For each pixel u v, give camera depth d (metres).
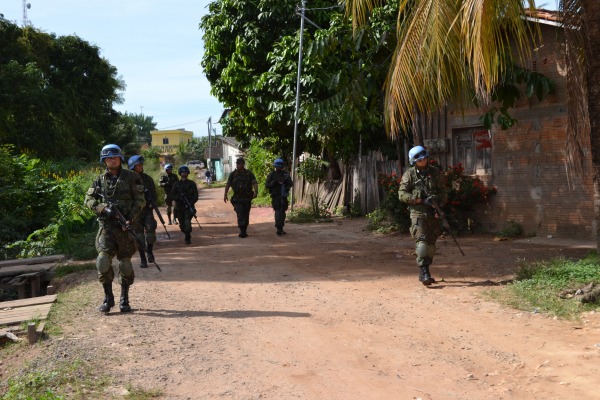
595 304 6.66
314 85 17.52
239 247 12.81
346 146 18.42
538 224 11.94
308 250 12.03
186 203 13.70
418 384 4.80
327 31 17.36
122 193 7.06
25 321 6.66
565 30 8.44
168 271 9.97
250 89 19.36
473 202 12.92
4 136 32.53
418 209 8.24
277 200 14.80
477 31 7.00
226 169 69.00
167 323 6.63
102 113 46.34
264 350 5.68
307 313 7.04
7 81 33.00
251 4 19.50
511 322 6.34
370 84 13.38
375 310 7.09
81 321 6.73
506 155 12.49
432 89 8.60
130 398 4.51
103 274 6.96
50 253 12.87
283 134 21.77
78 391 4.63
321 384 4.83
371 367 5.20
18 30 36.94
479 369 5.10
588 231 11.09
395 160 17.62
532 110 11.95
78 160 35.53
